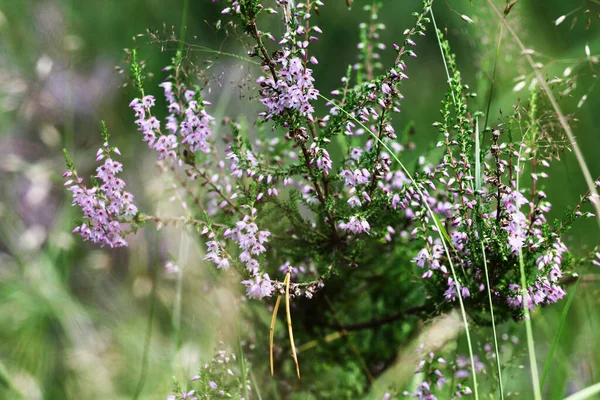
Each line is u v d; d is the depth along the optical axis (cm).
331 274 60
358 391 63
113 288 73
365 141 66
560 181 73
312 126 57
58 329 70
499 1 69
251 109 71
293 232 60
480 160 57
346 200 59
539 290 56
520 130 57
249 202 56
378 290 63
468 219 56
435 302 59
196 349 66
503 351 64
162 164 62
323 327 63
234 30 56
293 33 55
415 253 62
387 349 63
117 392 67
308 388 63
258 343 62
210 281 63
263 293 56
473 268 57
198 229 59
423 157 62
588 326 65
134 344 68
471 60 73
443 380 58
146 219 57
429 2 56
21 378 66
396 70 56
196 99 58
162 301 68
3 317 69
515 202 55
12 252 73
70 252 74
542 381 56
